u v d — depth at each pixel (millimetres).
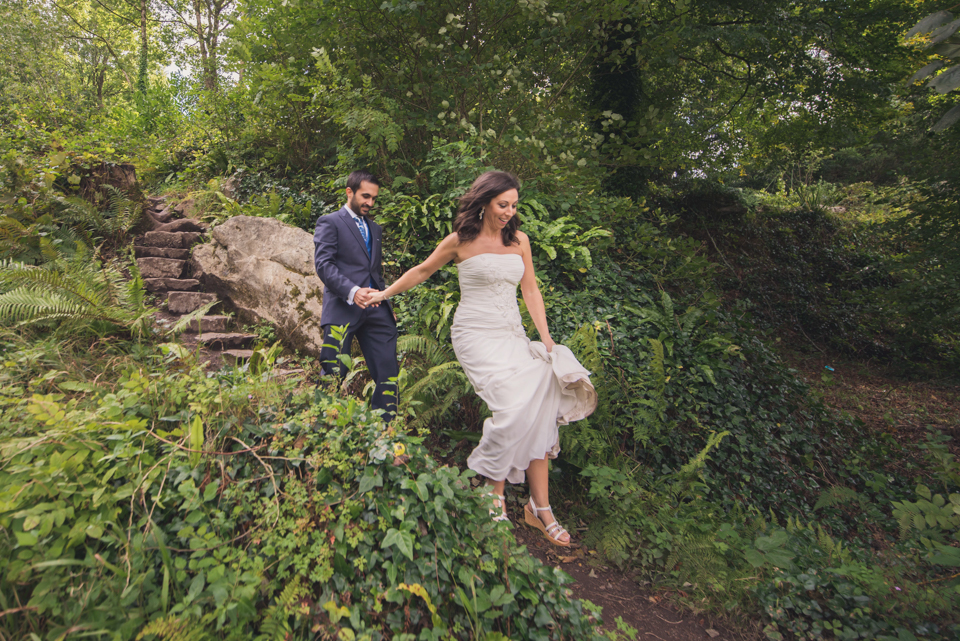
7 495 1567
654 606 2602
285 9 6141
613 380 3766
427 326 3967
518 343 2871
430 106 6043
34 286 3291
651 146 7594
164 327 3691
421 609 1849
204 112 8414
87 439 1838
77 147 6750
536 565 2150
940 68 2553
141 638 1480
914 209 7414
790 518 3541
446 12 5633
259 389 2297
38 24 17828
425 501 2066
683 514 3141
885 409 6844
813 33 8008
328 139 6801
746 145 10469
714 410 4277
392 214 4965
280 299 4383
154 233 5445
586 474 3066
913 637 2340
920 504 3105
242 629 1629
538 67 6637
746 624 2539
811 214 13250
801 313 10086
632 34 7438
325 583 1804
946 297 7406
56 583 1501
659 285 5828
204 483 1934
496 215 2738
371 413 2264
